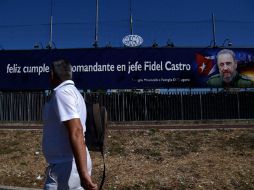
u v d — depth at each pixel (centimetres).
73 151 336
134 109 2500
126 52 2661
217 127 2028
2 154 1549
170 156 1438
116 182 1095
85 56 2666
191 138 1742
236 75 2648
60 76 369
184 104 2514
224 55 2652
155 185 1066
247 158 1359
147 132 1859
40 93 2544
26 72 2698
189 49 2653
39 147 1641
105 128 377
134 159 1395
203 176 1138
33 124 2389
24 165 1351
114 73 2653
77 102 357
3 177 1176
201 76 2647
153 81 2644
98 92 2517
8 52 2716
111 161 1349
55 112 352
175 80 2644
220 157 1382
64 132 354
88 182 329
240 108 2541
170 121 2453
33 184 1101
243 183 1081
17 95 2559
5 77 2706
